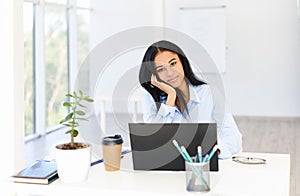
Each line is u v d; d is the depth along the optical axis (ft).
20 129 7.44
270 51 23.56
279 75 23.62
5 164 7.30
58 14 21.90
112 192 5.28
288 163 6.53
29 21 19.39
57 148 5.60
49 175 5.64
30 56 19.71
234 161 6.65
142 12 24.68
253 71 23.88
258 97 23.98
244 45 23.81
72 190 5.41
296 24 23.07
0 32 7.18
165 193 5.15
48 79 20.93
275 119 23.80
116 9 24.88
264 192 5.29
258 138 19.34
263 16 23.41
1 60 7.23
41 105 20.11
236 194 5.24
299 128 21.47
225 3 23.80
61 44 22.40
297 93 23.48
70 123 5.96
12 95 7.22
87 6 24.66
